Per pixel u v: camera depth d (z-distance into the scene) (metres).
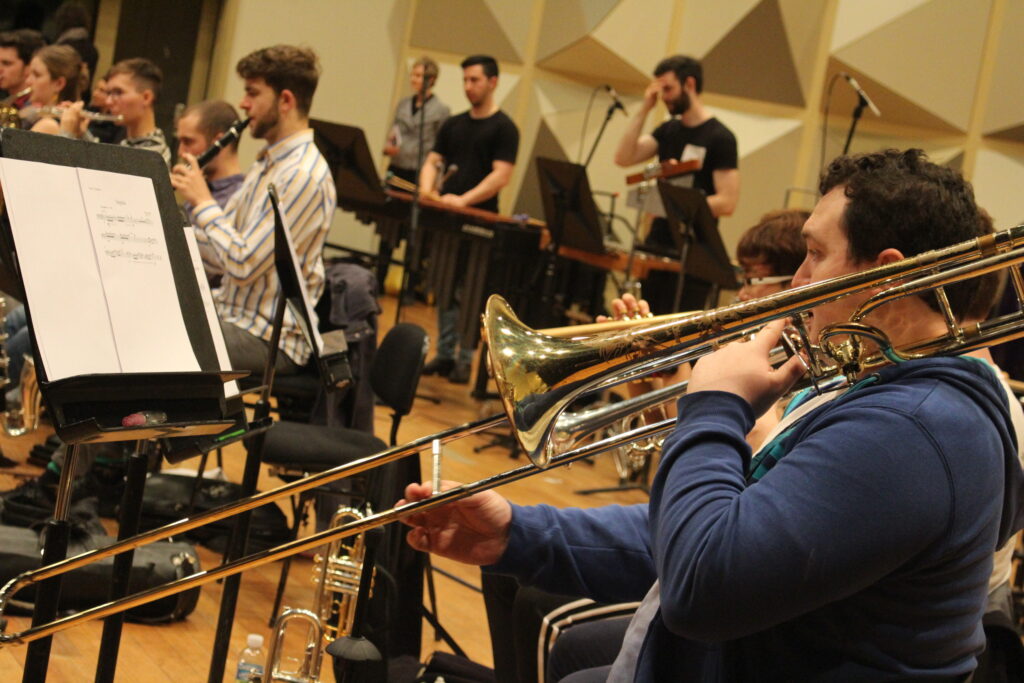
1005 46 8.01
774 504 1.24
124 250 1.80
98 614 1.65
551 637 1.97
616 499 4.70
